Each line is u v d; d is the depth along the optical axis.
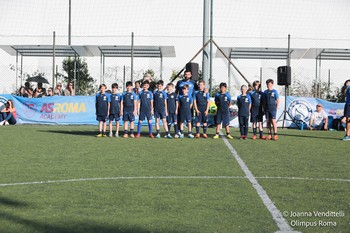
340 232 4.65
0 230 4.62
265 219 5.08
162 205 5.70
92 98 21.84
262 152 11.32
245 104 15.09
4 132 16.88
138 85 15.77
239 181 7.30
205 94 15.52
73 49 23.77
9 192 6.41
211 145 12.84
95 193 6.37
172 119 15.46
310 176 7.86
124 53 24.38
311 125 20.33
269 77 25.22
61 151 11.17
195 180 7.37
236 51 23.36
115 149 11.65
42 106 21.78
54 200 5.94
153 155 10.52
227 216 5.20
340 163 9.54
